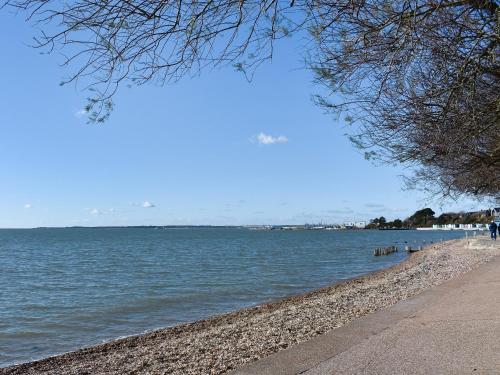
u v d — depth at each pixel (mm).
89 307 22766
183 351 11898
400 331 8711
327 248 84188
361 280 29734
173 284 31484
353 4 3896
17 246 101562
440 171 7082
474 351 7258
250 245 98562
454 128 4785
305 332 12023
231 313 19672
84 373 10961
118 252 75375
